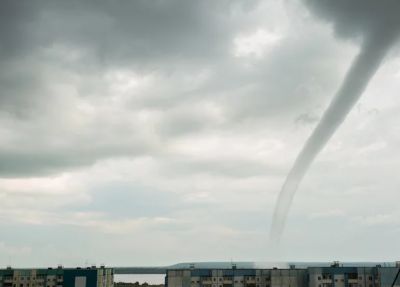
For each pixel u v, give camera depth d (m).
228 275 115.31
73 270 126.25
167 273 116.25
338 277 111.88
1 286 130.62
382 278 108.62
